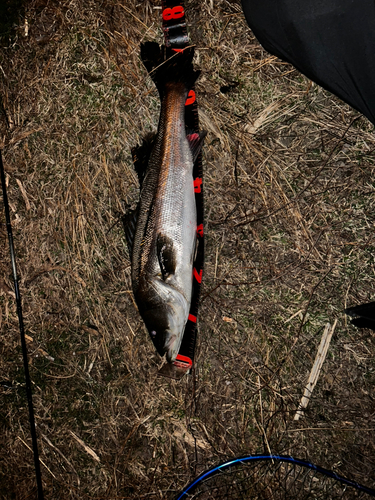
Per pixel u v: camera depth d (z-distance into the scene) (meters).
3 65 1.21
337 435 1.13
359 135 1.13
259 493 1.13
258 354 1.15
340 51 0.92
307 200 1.14
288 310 1.15
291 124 1.15
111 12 1.17
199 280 1.10
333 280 1.14
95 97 1.18
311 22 0.92
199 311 1.16
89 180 1.18
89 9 1.18
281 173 1.15
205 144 1.15
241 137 1.15
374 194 1.13
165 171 1.03
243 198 1.15
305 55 0.94
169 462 1.17
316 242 1.14
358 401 1.13
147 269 1.03
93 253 1.19
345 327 1.14
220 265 1.16
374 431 1.12
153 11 1.15
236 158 1.15
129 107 1.17
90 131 1.18
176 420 1.17
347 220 1.14
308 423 1.14
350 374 1.13
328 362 1.14
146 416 1.18
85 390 1.20
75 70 1.19
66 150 1.19
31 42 1.20
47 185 1.20
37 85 1.20
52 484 1.19
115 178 1.17
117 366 1.19
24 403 1.22
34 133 1.20
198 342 1.16
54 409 1.21
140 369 1.18
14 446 1.21
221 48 1.14
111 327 1.19
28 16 1.20
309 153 1.15
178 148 1.03
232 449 1.15
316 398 1.14
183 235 1.02
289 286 1.15
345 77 0.93
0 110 1.21
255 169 1.15
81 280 1.20
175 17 1.11
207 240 1.16
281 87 1.14
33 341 1.22
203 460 1.15
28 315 1.22
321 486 1.13
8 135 1.21
